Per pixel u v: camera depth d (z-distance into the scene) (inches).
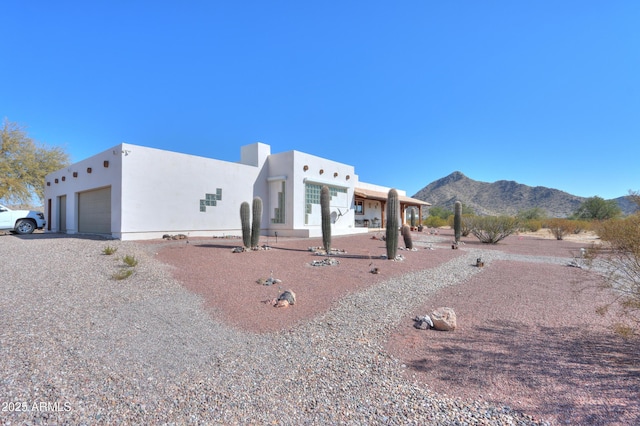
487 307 237.8
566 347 164.9
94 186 607.8
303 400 120.6
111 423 104.6
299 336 184.1
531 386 127.5
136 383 129.4
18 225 684.7
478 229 821.2
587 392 122.3
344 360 154.6
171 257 397.1
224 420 108.1
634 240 183.0
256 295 260.4
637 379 131.3
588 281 323.3
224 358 154.7
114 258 371.9
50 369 136.9
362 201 1195.9
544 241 885.2
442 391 126.0
